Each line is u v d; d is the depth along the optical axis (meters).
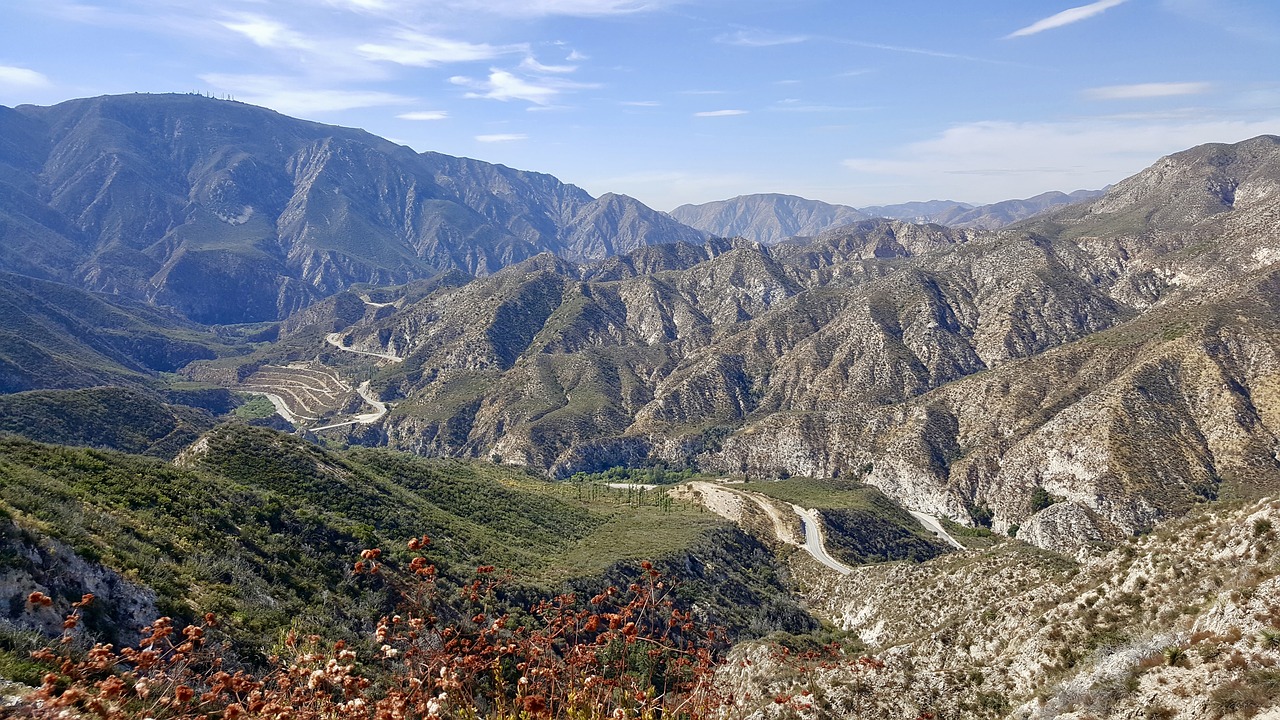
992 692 31.70
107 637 22.98
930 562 79.56
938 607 63.97
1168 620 28.27
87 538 28.17
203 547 37.41
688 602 73.94
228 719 11.07
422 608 13.59
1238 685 17.70
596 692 12.58
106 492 39.72
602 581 69.88
